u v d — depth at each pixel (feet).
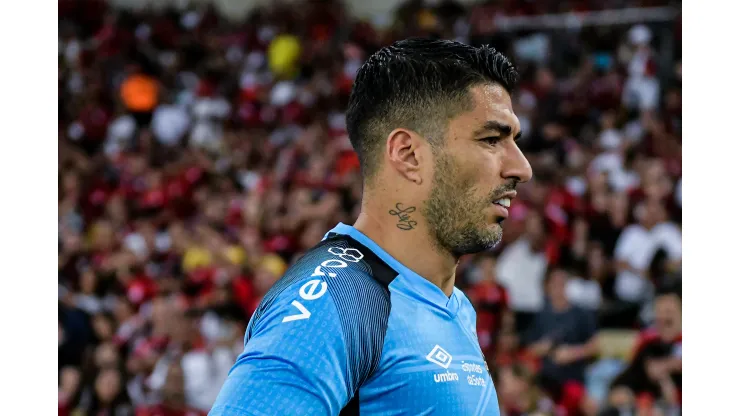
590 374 20.88
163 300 20.88
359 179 30.86
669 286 19.76
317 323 4.99
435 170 5.55
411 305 5.41
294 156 34.96
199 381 19.42
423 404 5.21
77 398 19.61
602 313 23.57
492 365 19.53
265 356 4.91
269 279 22.91
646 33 37.42
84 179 35.12
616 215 26.68
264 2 51.16
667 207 27.07
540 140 33.58
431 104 5.55
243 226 29.96
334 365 4.92
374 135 5.70
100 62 44.29
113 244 28.66
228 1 53.11
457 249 5.62
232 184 34.45
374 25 48.65
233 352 20.10
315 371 4.87
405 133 5.60
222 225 29.78
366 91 5.75
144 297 23.85
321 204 29.09
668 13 37.78
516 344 21.47
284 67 44.60
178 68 45.96
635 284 24.35
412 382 5.19
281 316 5.07
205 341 20.22
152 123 41.68
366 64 5.83
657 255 25.30
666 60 36.22
